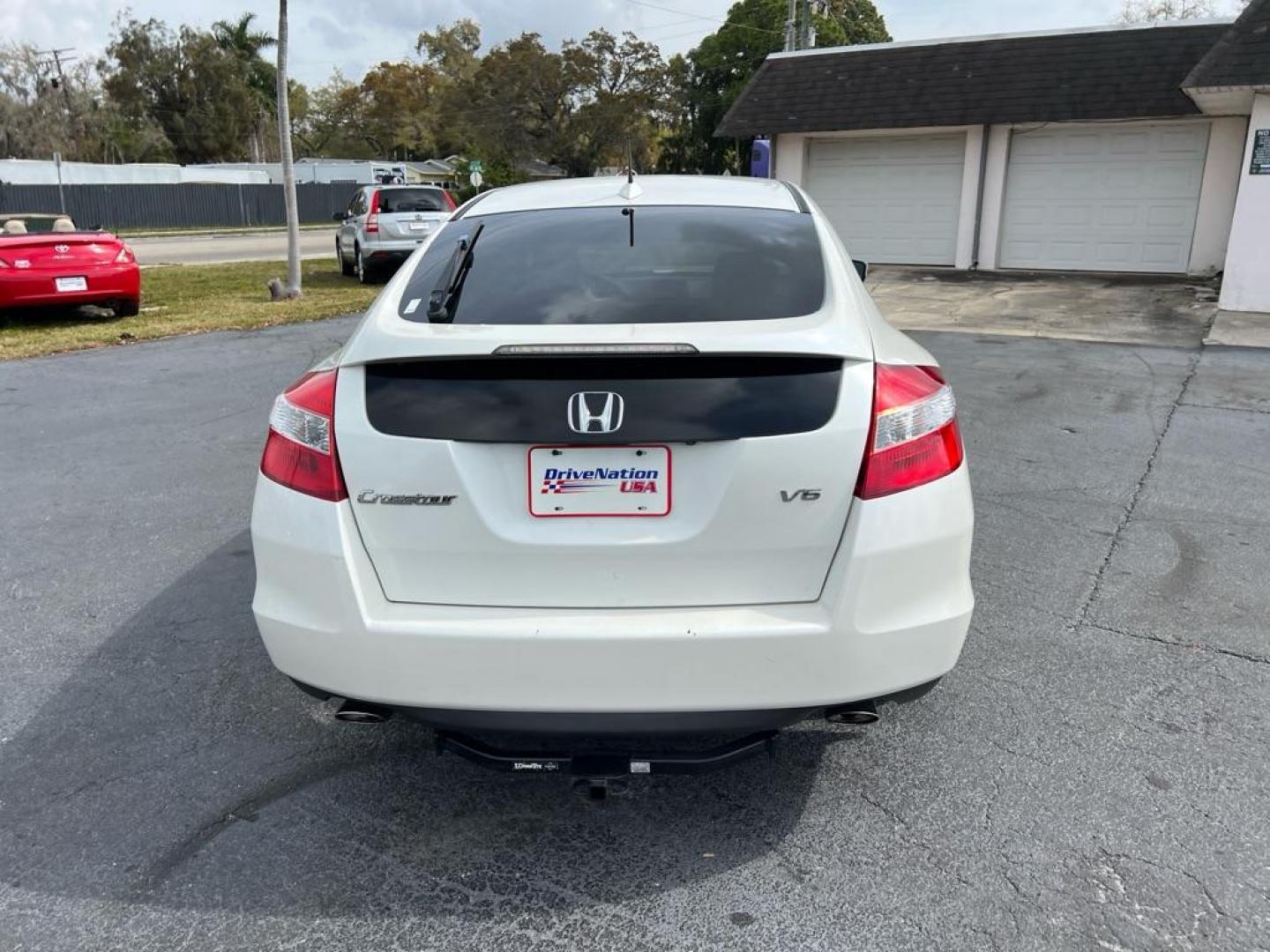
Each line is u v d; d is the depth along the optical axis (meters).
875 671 2.28
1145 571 4.19
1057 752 2.91
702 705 2.24
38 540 4.75
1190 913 2.26
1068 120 16.44
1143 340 10.38
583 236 2.96
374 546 2.31
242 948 2.21
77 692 3.33
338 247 19.12
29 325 11.99
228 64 72.19
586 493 2.24
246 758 2.96
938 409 2.39
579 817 2.69
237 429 6.82
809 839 2.56
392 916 2.31
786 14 48.50
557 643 2.20
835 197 19.41
